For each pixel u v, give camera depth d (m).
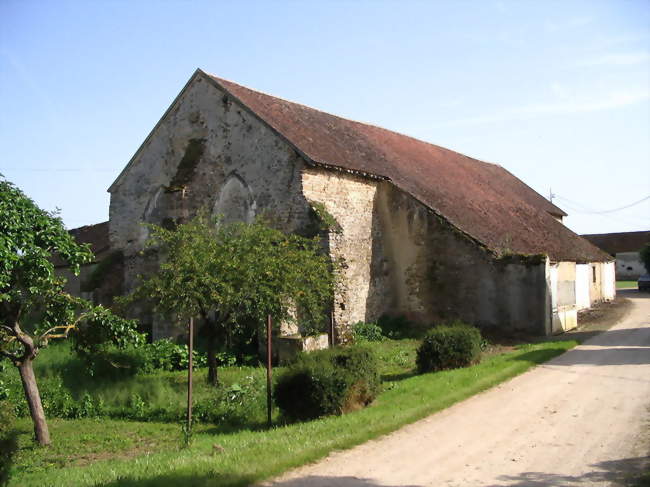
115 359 14.02
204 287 12.59
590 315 22.42
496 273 18.20
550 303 17.69
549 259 17.98
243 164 18.97
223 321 13.30
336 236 17.22
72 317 11.01
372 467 6.39
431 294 19.36
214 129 19.89
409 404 9.32
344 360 9.90
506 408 8.83
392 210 20.19
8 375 13.16
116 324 11.03
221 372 14.78
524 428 7.78
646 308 24.69
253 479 5.96
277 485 5.89
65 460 8.71
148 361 14.89
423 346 12.85
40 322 11.12
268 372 9.80
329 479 6.03
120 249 21.95
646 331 16.94
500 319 18.05
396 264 20.06
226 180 19.38
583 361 12.39
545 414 8.42
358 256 18.95
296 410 9.52
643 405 8.65
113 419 11.33
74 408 11.72
